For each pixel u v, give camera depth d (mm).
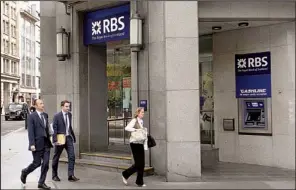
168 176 7906
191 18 7984
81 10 10211
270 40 9133
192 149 7957
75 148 10328
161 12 8430
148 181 7914
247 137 9555
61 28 10406
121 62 11633
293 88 8758
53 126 7965
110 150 10641
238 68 9688
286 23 8867
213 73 10195
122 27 9445
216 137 10156
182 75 7977
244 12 8406
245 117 9602
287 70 8836
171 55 7969
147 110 8688
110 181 7953
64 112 8133
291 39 8789
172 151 7941
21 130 22234
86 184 7680
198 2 8336
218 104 10086
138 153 7465
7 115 34906
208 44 10773
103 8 9914
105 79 10844
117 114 11531
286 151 8867
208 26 9312
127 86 11383
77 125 10344
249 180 7770
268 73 9164
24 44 52781
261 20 8641
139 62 8875
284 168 8898
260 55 9297
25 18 52125
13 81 50312
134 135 7441
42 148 7383
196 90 7980
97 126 10617
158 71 8492
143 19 8773
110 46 11109
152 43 8617
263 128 9273
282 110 8930
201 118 10781
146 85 8742
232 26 9328
